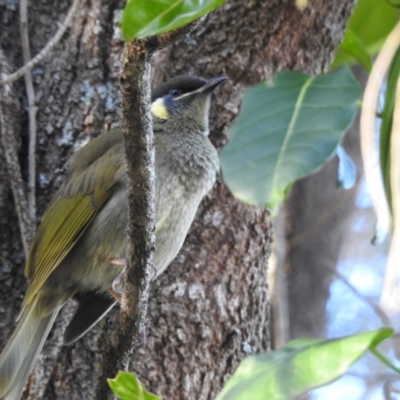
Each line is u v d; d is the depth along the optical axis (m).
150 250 6.64
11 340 8.46
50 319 9.02
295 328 13.92
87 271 9.24
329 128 5.17
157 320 9.02
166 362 8.95
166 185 8.97
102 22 9.38
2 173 9.01
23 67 8.60
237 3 9.52
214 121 9.72
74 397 8.77
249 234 9.52
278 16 9.58
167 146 9.18
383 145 6.13
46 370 8.84
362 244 15.59
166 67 9.68
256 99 5.52
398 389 13.87
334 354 5.11
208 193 9.49
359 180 14.11
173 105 9.44
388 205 5.91
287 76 5.60
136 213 6.45
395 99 5.87
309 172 4.95
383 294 4.96
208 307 9.20
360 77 14.34
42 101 9.31
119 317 6.96
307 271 14.11
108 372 7.05
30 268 8.73
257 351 9.47
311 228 13.62
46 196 9.27
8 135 8.97
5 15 9.45
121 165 9.12
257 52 9.65
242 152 5.15
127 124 6.01
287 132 5.21
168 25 4.89
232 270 9.39
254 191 4.95
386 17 10.53
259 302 9.58
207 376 9.06
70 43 9.38
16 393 8.34
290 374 5.12
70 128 9.30
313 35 9.84
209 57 9.65
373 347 5.34
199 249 9.32
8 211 9.00
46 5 9.54
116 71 9.33
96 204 9.12
